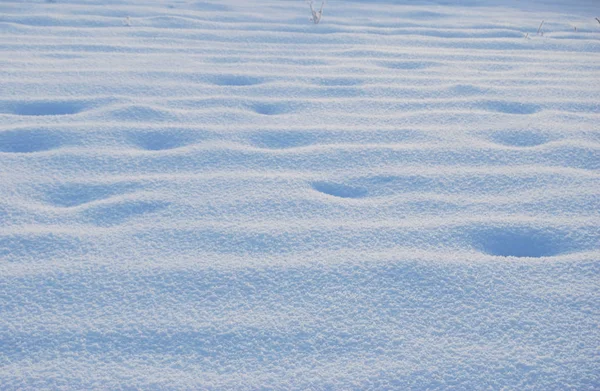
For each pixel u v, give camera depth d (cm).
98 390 136
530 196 226
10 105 314
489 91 366
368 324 158
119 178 238
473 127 300
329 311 163
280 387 138
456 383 139
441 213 214
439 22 625
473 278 176
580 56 475
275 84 374
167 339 153
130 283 174
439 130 295
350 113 322
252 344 151
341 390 137
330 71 411
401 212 215
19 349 148
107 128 284
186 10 628
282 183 235
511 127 298
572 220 208
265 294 170
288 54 462
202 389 137
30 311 161
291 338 153
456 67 432
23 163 247
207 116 310
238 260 185
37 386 136
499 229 203
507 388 138
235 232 200
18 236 194
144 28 528
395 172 246
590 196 225
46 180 235
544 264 184
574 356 147
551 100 346
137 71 389
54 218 207
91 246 191
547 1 895
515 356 147
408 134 289
